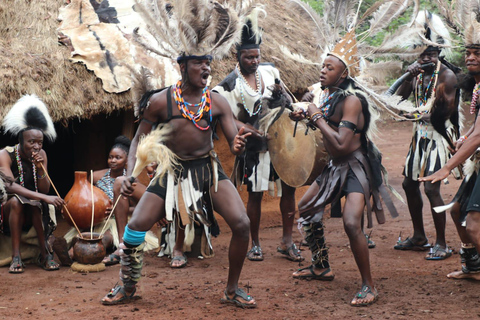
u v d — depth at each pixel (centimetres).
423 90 588
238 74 570
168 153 429
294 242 655
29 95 575
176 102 431
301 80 747
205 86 428
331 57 472
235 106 569
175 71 654
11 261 557
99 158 716
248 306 441
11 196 561
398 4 481
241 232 432
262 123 548
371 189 476
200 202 435
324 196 476
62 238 552
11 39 633
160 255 597
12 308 440
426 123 591
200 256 589
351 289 490
